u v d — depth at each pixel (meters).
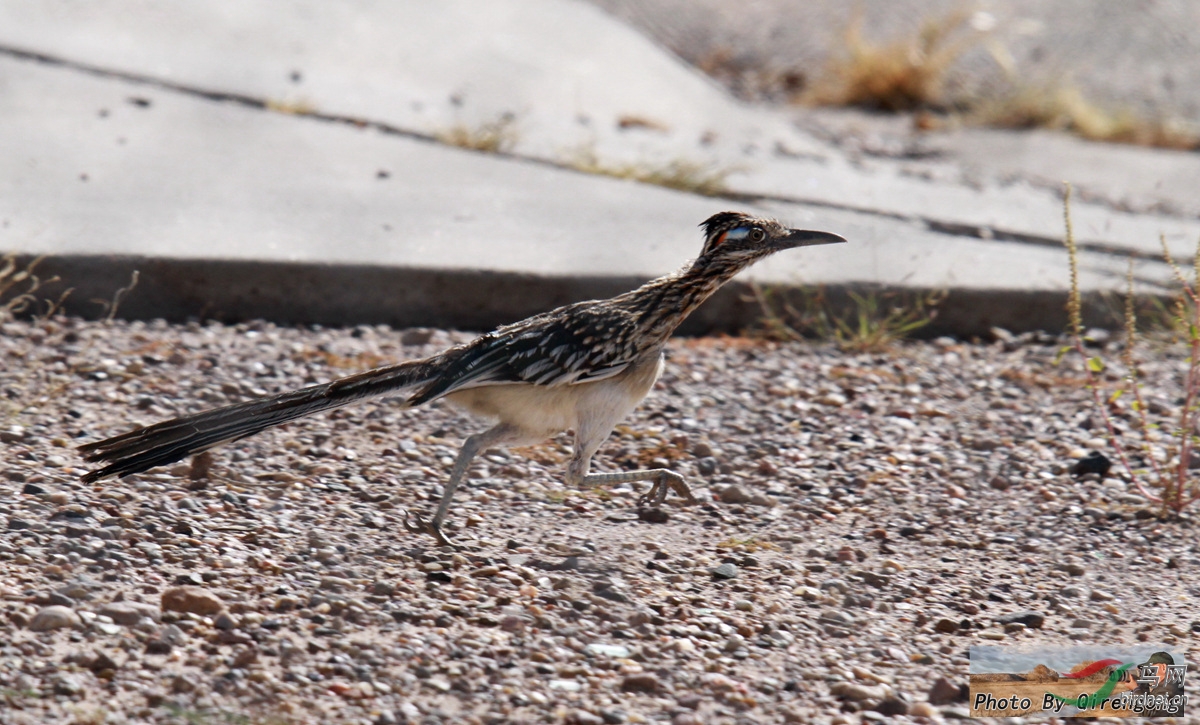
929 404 12.20
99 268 12.78
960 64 27.09
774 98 26.45
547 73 22.48
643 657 7.02
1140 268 16.06
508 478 9.93
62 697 6.18
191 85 18.78
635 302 8.71
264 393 11.23
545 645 7.08
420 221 14.83
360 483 9.55
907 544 9.12
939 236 16.83
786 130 22.88
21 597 7.11
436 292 13.48
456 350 8.44
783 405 11.92
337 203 15.12
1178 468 10.12
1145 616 7.97
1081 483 10.45
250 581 7.61
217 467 9.59
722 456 10.67
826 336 14.03
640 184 17.58
